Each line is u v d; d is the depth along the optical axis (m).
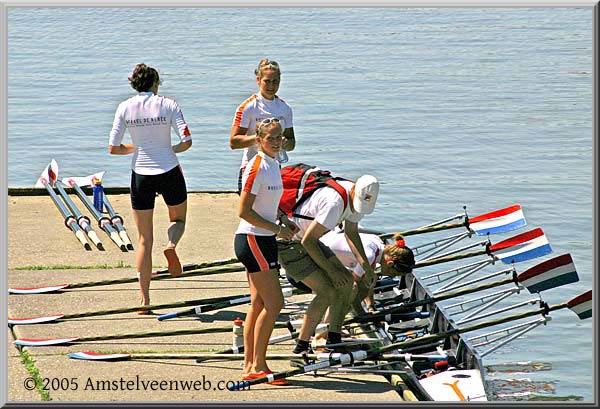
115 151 26.53
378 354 22.70
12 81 73.50
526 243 28.42
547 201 43.94
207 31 97.62
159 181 26.09
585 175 48.12
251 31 97.44
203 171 48.81
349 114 61.50
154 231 33.44
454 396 21.83
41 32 98.50
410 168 49.50
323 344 23.56
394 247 23.67
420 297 27.19
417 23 103.31
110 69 78.06
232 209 36.75
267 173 20.62
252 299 21.67
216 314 26.48
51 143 54.91
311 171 22.77
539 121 59.91
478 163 50.47
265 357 21.83
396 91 68.69
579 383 26.16
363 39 92.12
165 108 26.12
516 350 28.53
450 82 72.06
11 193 38.19
